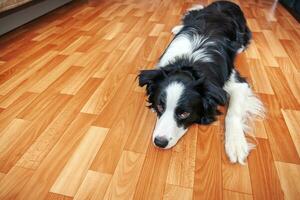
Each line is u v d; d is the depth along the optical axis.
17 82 1.89
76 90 1.84
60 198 1.13
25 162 1.28
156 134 1.33
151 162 1.32
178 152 1.38
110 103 1.72
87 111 1.64
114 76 2.02
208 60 1.63
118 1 3.94
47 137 1.44
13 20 2.68
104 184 1.20
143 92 1.84
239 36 2.35
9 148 1.36
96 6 3.67
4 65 2.08
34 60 2.18
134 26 2.99
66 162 1.29
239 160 1.33
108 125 1.54
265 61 2.30
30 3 2.85
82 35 2.71
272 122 1.61
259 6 3.91
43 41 2.53
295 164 1.33
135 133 1.49
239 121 1.54
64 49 2.39
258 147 1.43
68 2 3.69
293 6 3.60
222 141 1.46
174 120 1.37
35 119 1.56
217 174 1.27
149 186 1.20
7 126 1.49
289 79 2.04
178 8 3.65
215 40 1.83
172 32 2.82
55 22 3.02
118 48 2.46
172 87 1.36
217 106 1.55
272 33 2.92
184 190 1.19
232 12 2.51
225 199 1.15
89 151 1.36
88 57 2.27
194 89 1.38
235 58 2.21
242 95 1.72
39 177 1.21
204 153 1.38
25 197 1.13
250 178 1.25
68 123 1.54
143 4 3.82
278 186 1.22
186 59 1.59
